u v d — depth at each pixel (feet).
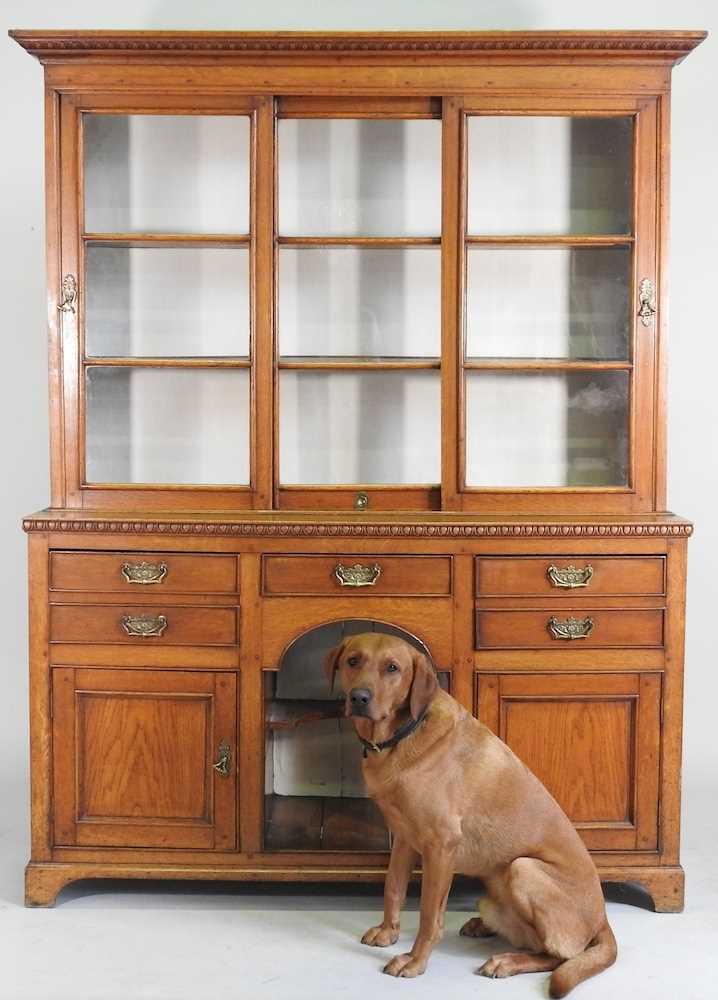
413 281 10.91
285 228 10.87
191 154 10.70
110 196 10.72
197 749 10.31
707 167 13.30
